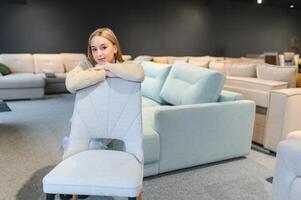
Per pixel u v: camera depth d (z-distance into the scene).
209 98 2.46
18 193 1.92
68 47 6.91
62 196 1.77
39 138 3.02
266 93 2.81
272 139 2.73
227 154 2.49
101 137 1.57
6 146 2.76
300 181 1.33
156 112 2.08
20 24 6.33
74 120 1.54
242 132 2.52
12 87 4.86
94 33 1.65
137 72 1.46
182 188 2.05
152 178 2.18
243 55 9.90
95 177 1.24
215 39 9.15
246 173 2.33
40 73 5.91
